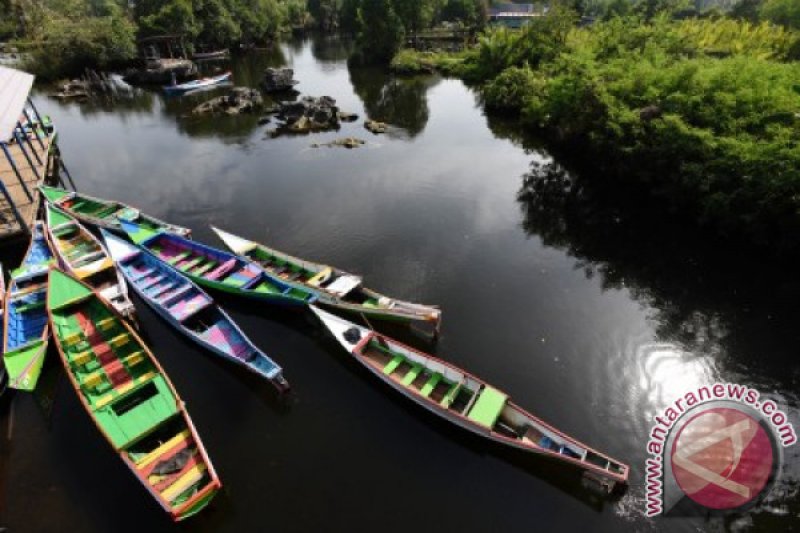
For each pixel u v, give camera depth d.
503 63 83.88
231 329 26.47
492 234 37.91
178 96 80.62
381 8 101.38
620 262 34.28
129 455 19.08
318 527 18.00
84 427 21.84
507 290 31.30
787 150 31.67
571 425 22.30
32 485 19.33
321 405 23.02
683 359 25.91
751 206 34.12
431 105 74.94
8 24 106.50
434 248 35.81
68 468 19.98
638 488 19.61
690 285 31.78
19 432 21.62
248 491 19.20
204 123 65.44
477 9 129.38
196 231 38.28
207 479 18.62
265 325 28.11
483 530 18.12
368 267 33.53
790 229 32.47
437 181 47.03
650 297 30.70
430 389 22.61
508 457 20.75
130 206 42.03
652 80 45.44
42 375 24.61
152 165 51.25
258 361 24.27
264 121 65.38
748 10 98.12
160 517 18.27
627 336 27.44
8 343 25.11
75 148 56.38
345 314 28.64
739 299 30.41
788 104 37.38
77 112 71.25
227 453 20.69
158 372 22.55
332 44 136.38
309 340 27.03
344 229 38.19
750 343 27.03
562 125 54.44
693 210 38.62
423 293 30.92
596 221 39.81
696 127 39.09
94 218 37.22
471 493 19.36
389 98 79.50
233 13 116.44
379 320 28.11
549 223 39.56
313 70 101.50
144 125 65.06
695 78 42.91
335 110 66.12
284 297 27.72
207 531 17.89
